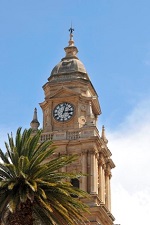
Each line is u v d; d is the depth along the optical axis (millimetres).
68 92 91062
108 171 92000
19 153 52031
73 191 51156
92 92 95688
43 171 50469
